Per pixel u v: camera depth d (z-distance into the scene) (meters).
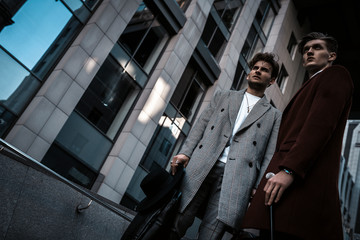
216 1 17.73
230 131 2.71
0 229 2.87
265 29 22.53
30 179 3.19
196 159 2.56
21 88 10.07
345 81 1.64
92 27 11.58
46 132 10.16
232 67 18.02
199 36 15.95
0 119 9.52
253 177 2.54
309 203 1.43
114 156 12.16
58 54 11.06
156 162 14.08
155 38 14.45
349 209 73.50
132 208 12.89
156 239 2.36
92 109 11.91
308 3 25.66
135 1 13.07
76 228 3.66
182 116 15.50
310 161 1.45
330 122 1.50
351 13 25.44
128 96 13.22
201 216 2.63
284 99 23.84
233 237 2.41
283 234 1.47
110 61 12.52
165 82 14.05
